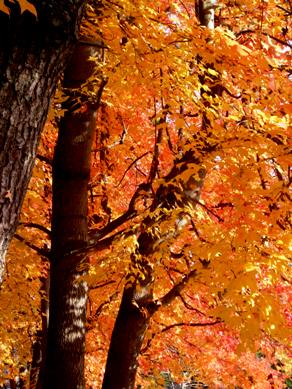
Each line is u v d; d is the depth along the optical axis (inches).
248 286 175.3
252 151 193.0
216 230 205.9
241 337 179.9
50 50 89.3
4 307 360.8
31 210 328.5
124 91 249.9
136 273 215.8
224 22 251.4
